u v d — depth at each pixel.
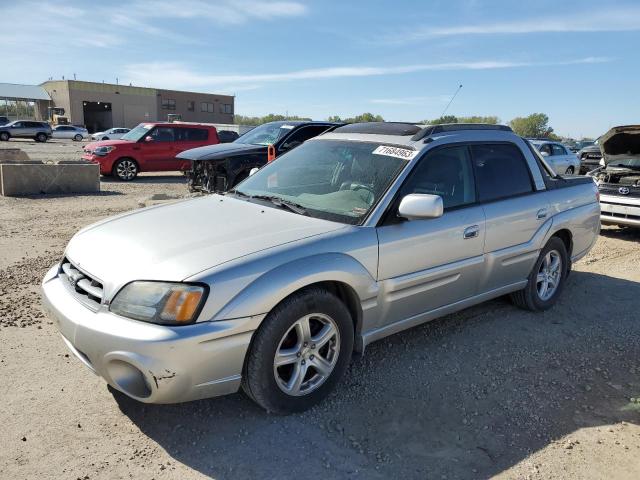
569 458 2.90
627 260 7.28
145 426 3.06
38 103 68.25
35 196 11.76
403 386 3.61
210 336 2.72
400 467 2.79
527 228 4.60
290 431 3.06
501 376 3.80
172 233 3.30
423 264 3.73
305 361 3.19
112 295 2.84
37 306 4.79
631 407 3.45
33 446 2.85
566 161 17.45
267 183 4.30
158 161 15.91
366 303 3.43
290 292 2.97
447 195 4.01
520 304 5.02
